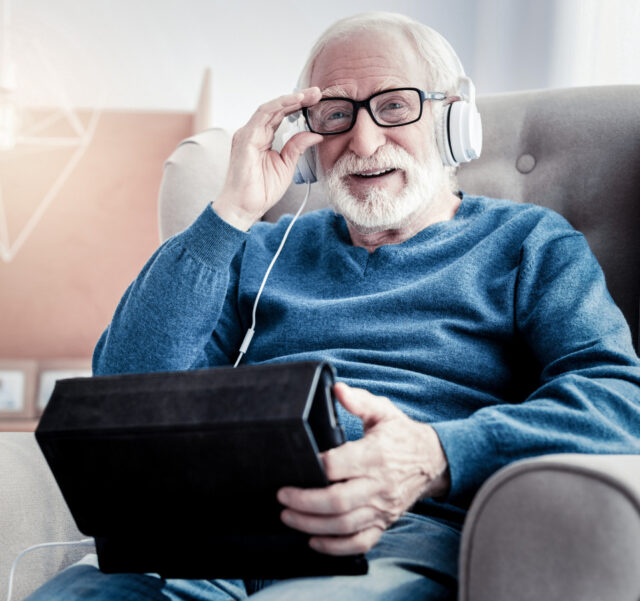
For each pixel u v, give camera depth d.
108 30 2.63
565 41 2.11
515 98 1.43
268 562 0.74
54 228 2.25
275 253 1.27
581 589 0.60
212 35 2.63
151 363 1.06
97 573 0.85
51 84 2.64
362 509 0.71
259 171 1.12
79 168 2.28
